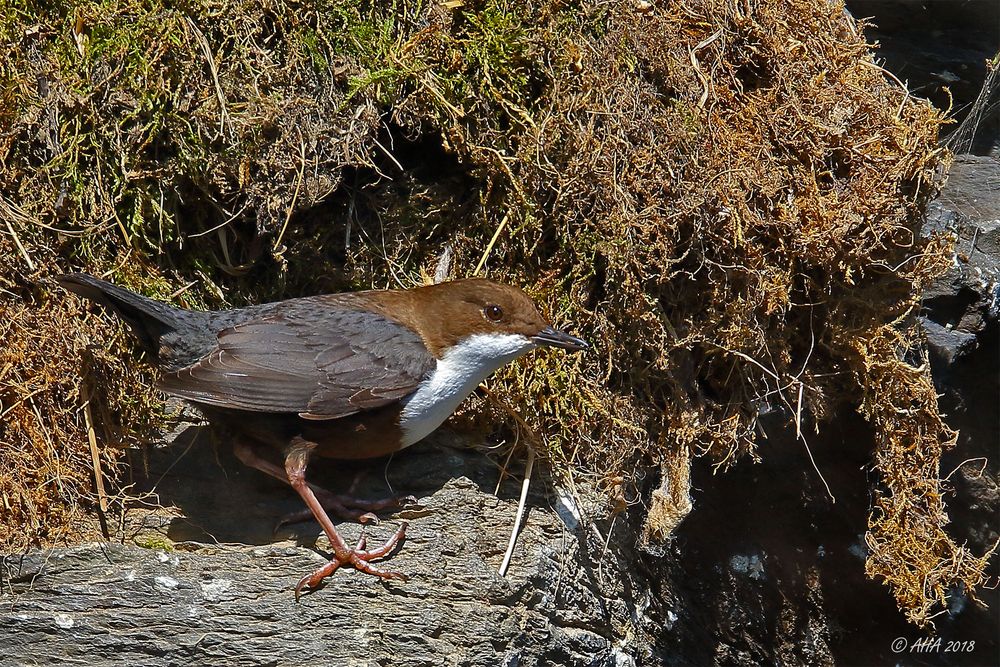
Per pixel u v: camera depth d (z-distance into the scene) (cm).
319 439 730
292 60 834
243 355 709
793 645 1052
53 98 792
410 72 847
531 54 866
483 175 870
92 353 770
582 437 845
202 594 696
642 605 908
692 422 882
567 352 842
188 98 806
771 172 874
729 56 927
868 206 866
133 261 804
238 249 862
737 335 869
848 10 1084
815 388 930
